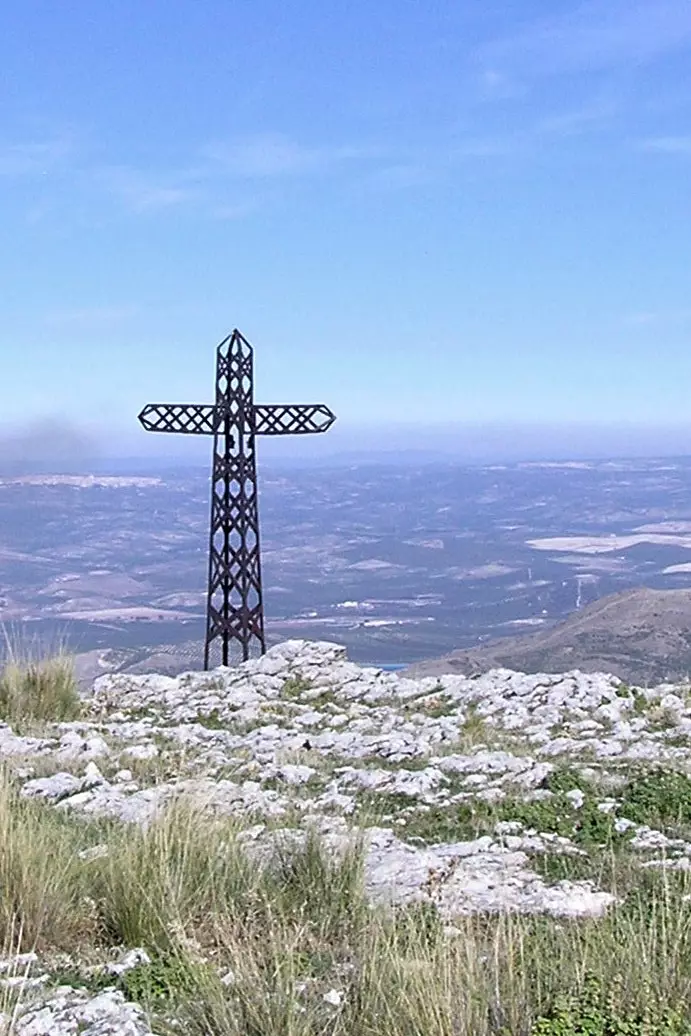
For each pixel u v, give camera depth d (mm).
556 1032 4418
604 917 5914
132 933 6035
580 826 8359
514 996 4664
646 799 8914
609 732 11734
